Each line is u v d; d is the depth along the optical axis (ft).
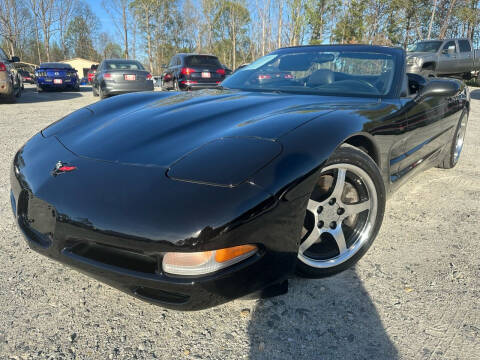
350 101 7.66
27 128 20.40
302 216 5.22
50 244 5.40
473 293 6.32
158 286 4.69
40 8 197.67
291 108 6.77
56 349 5.07
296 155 5.22
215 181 4.76
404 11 99.35
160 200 4.67
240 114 6.68
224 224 4.53
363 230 6.86
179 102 7.83
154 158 5.37
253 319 5.68
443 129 10.98
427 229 8.66
